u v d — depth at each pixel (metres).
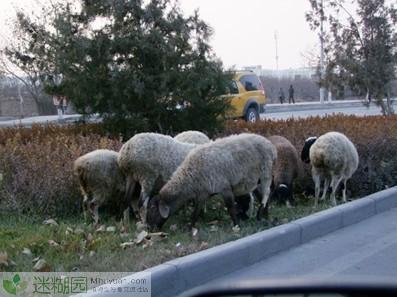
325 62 20.53
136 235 10.96
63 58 14.50
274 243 10.78
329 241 11.24
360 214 12.12
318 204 12.69
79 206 12.12
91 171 11.59
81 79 14.49
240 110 25.25
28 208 11.94
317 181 12.68
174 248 10.52
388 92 19.78
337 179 12.55
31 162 12.08
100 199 11.67
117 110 14.55
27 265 10.10
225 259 10.20
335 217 11.67
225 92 14.97
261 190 11.62
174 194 11.12
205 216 11.85
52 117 34.88
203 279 9.98
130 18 14.68
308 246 11.06
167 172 11.57
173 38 14.55
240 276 10.16
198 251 10.42
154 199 11.19
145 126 14.57
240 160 11.27
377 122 15.62
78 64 14.54
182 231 11.25
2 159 12.06
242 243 10.44
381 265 10.45
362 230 11.68
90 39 14.52
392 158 13.80
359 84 19.70
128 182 11.67
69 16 14.71
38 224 11.54
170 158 11.59
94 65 14.53
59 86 14.95
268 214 11.73
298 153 13.27
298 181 13.16
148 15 14.48
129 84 14.34
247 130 15.09
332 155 12.41
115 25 14.63
